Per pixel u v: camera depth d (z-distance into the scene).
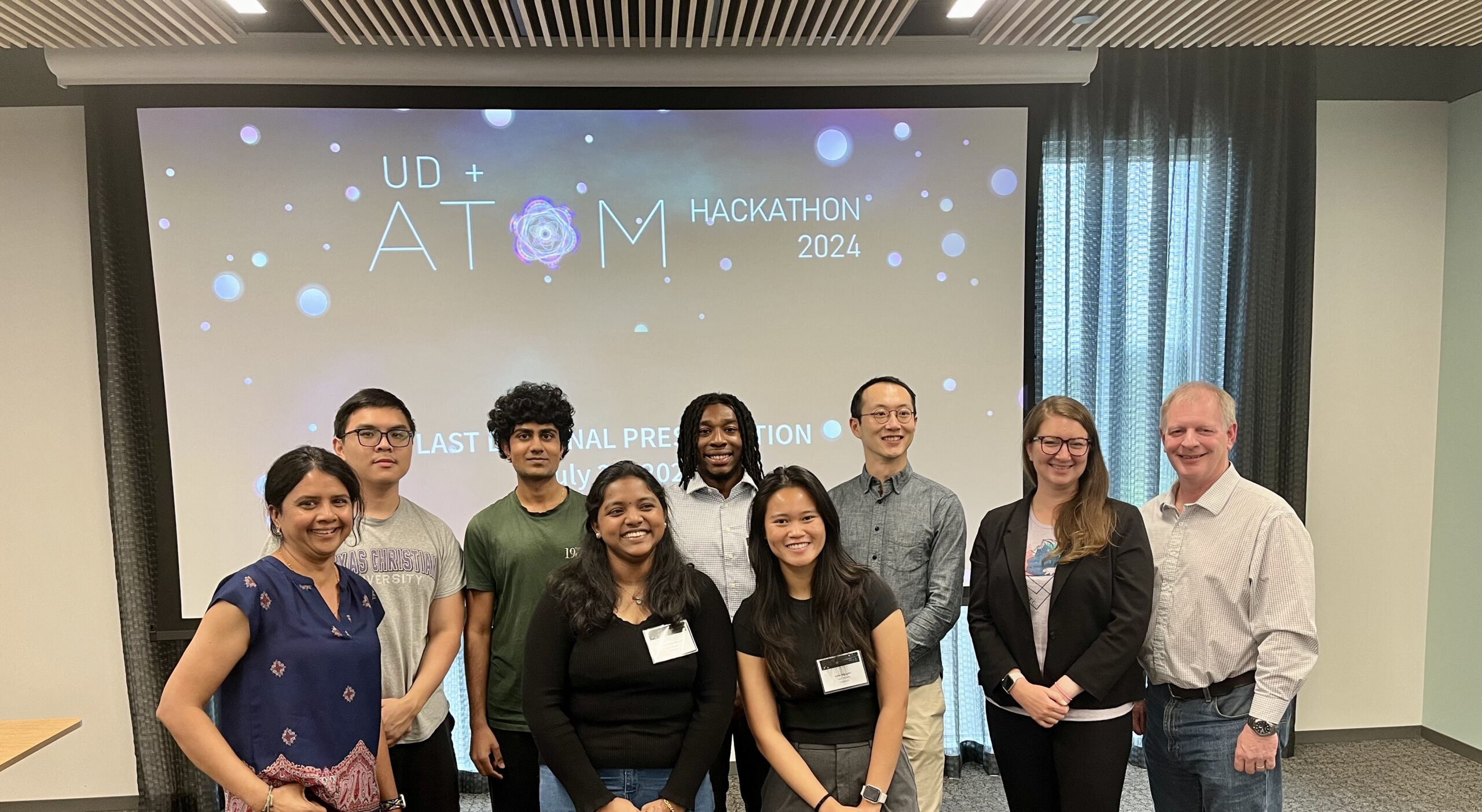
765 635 1.79
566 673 1.78
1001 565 2.01
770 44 2.87
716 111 2.95
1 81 2.91
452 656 1.99
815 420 3.05
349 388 2.90
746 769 2.10
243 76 2.75
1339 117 3.33
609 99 2.91
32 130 2.95
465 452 2.96
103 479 3.06
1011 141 3.02
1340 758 3.33
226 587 1.50
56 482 3.05
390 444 1.93
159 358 2.85
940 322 3.06
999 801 3.04
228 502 2.89
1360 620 3.47
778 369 3.03
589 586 1.77
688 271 2.99
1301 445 3.23
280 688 1.51
